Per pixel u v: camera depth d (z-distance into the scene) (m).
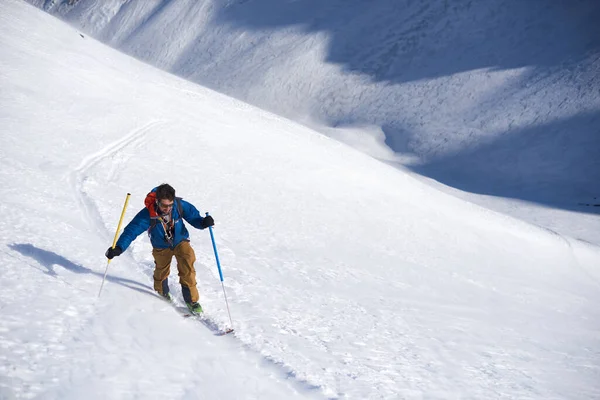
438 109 74.56
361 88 87.44
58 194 9.89
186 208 6.06
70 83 18.70
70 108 16.64
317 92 90.75
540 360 7.48
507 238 20.33
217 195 14.39
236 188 15.37
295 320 6.57
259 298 7.26
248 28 114.81
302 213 15.11
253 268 9.26
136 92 21.30
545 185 52.62
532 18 83.69
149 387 3.91
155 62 120.75
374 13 102.31
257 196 15.30
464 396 5.24
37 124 14.37
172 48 121.75
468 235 18.59
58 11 161.12
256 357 5.01
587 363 7.88
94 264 6.56
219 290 7.18
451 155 63.12
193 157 16.67
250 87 96.56
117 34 141.25
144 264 7.42
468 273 14.32
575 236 32.25
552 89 68.81
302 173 18.62
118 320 4.99
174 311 5.81
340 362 5.39
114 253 5.61
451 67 82.75
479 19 88.88
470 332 8.26
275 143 21.55
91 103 17.86
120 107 18.55
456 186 55.28
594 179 52.16
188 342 4.96
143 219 5.86
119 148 15.27
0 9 25.64
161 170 14.70
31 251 6.14
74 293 5.31
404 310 8.84
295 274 9.65
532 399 5.58
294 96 91.81
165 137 17.55
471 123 68.38
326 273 10.41
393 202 18.94
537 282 15.92
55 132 14.35
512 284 14.48
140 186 12.88
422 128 71.12
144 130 17.52
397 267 12.84
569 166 55.34
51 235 7.08
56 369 3.79
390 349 6.30
